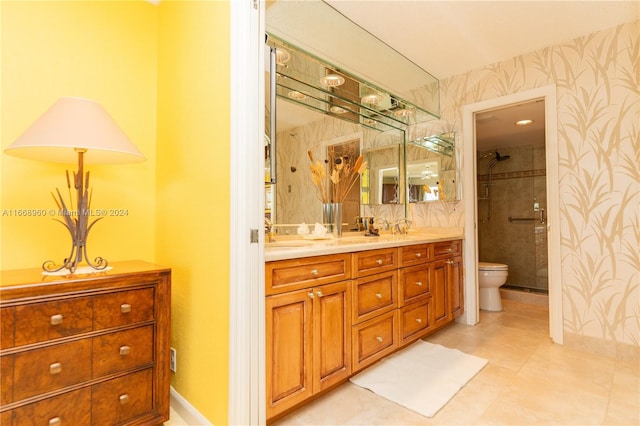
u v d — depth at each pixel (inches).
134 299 54.7
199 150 60.2
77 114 51.7
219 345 53.6
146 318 56.0
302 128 94.6
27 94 61.2
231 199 51.4
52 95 63.9
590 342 90.1
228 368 51.2
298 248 65.3
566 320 94.3
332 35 90.9
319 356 62.7
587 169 91.6
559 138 96.2
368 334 74.5
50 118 50.3
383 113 117.6
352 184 110.1
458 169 117.0
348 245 71.8
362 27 90.0
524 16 84.4
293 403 57.7
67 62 65.7
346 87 103.0
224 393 52.1
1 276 50.8
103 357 51.3
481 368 79.7
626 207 85.8
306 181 95.6
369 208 116.3
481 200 192.4
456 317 113.2
